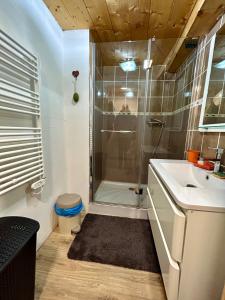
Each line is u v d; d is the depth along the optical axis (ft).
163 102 8.23
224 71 4.16
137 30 5.84
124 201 7.25
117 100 8.82
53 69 5.45
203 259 2.57
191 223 2.46
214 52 4.66
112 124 9.04
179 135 7.25
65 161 6.68
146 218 6.51
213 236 2.46
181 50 6.11
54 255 4.70
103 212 6.85
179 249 2.61
